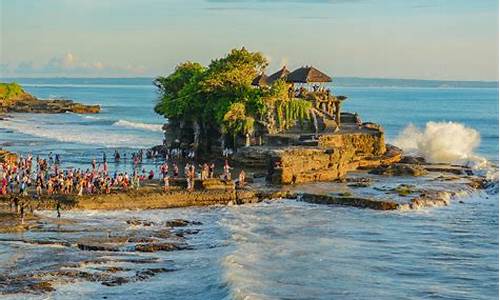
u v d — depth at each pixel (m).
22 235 54.16
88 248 51.03
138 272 45.78
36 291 41.75
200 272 46.00
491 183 80.94
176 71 109.19
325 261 49.97
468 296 43.22
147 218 62.09
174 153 103.62
